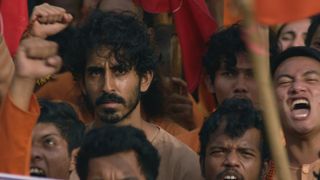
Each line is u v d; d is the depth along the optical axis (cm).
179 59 820
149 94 763
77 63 695
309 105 679
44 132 636
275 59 694
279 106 686
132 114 689
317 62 684
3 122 599
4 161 596
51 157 635
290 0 482
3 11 691
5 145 597
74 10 823
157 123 762
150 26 833
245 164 647
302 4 488
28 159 597
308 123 678
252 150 647
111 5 795
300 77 681
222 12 835
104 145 595
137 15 762
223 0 833
